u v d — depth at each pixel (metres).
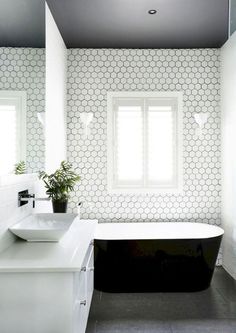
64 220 2.65
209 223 4.26
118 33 3.80
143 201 4.25
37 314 1.76
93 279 3.32
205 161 4.26
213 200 4.27
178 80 4.25
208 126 4.26
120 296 3.34
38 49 2.90
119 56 4.25
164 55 4.25
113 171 4.29
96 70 4.25
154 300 3.24
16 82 2.44
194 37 3.93
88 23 3.53
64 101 4.11
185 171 4.26
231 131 3.85
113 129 4.27
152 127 4.27
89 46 4.18
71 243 2.21
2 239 2.05
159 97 4.27
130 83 4.25
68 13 3.30
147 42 4.07
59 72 3.77
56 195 3.05
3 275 1.75
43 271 1.71
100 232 4.07
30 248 2.08
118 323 2.76
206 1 3.09
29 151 2.69
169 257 3.47
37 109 2.85
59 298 1.76
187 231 4.14
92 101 4.24
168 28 3.67
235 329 2.66
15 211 2.37
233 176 3.79
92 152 4.25
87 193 4.25
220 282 3.71
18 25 2.48
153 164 4.28
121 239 3.45
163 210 4.26
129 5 3.16
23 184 2.58
